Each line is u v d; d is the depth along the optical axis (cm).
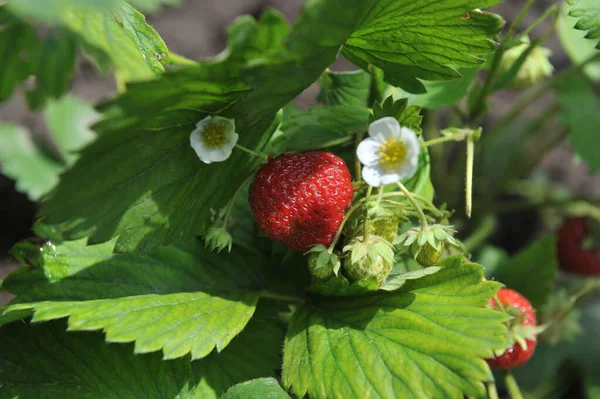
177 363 30
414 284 29
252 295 32
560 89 44
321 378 28
